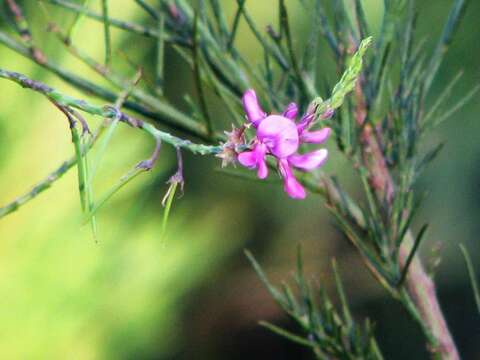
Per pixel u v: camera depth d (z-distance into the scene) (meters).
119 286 0.60
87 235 0.58
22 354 0.57
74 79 0.44
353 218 0.45
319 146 0.49
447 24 0.44
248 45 0.78
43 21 0.55
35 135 0.58
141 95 0.44
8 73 0.33
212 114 0.83
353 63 0.33
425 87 0.45
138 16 0.59
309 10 0.44
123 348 0.60
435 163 0.92
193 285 0.65
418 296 0.45
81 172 0.33
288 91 0.45
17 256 0.57
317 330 0.45
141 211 0.63
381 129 0.45
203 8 0.45
